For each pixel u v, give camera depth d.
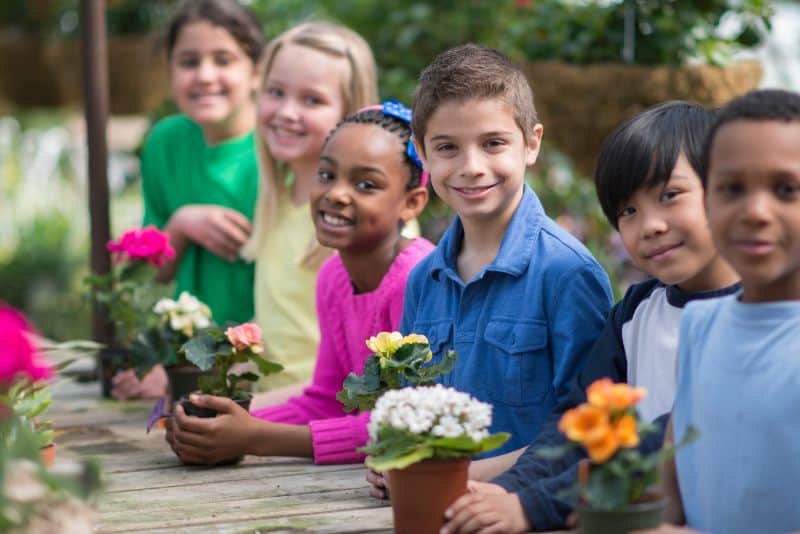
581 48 4.25
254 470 2.82
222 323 4.02
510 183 2.55
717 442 1.88
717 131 1.84
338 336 3.11
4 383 2.12
